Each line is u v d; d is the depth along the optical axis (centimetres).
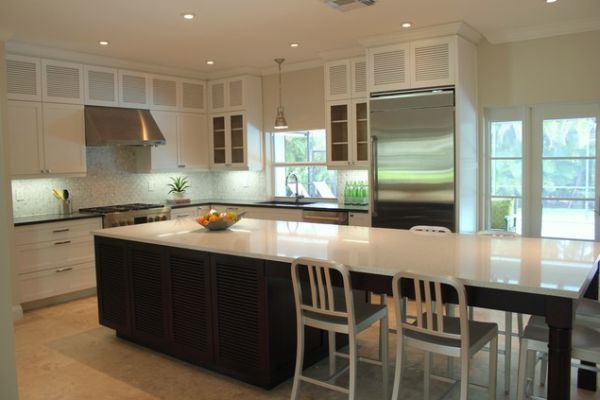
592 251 288
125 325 398
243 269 311
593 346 223
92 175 605
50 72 525
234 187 725
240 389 312
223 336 328
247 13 414
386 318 293
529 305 217
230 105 672
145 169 634
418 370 335
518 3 399
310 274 267
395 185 510
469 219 505
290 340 321
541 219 504
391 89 505
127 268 389
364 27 466
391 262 263
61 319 461
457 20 446
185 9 401
